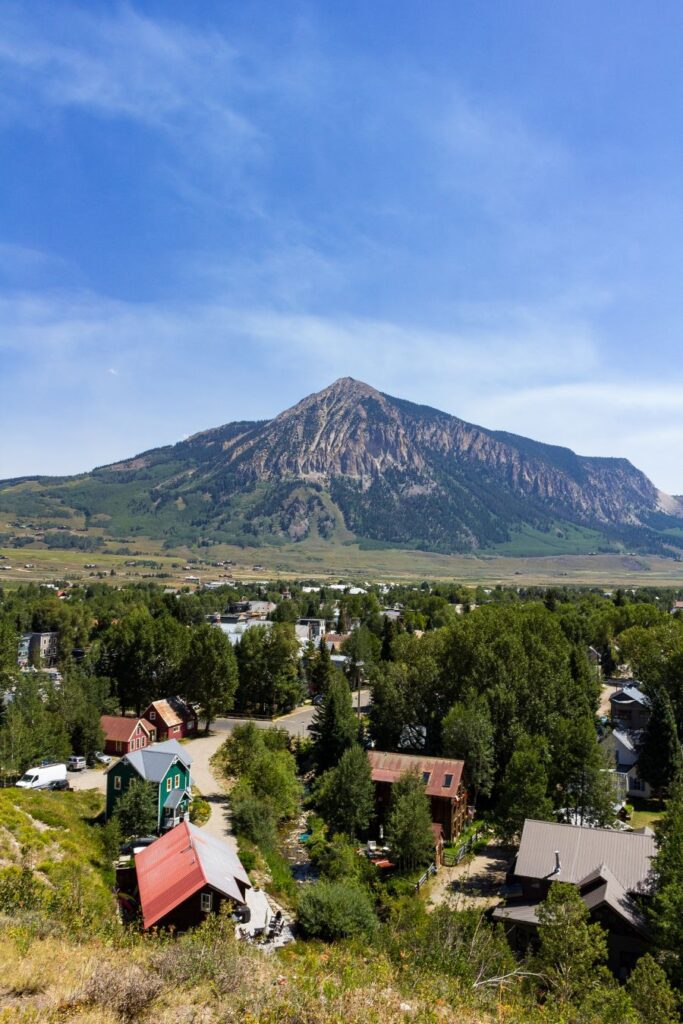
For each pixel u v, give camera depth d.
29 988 16.66
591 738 65.00
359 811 62.91
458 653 89.06
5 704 84.62
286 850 62.50
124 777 61.78
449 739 74.44
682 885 37.72
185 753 68.88
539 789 59.94
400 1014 18.27
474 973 23.91
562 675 85.00
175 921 37.91
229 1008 16.77
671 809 48.91
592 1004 26.38
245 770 71.81
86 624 190.00
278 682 116.69
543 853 48.41
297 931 42.62
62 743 77.69
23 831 44.53
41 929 22.78
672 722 79.38
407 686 91.00
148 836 58.94
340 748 81.88
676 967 34.97
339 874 52.41
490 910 46.84
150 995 16.89
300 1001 17.69
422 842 56.12
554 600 188.25
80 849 46.28
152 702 100.31
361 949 28.95
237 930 37.16
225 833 62.28
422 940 26.25
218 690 101.94
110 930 26.41
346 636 184.88
